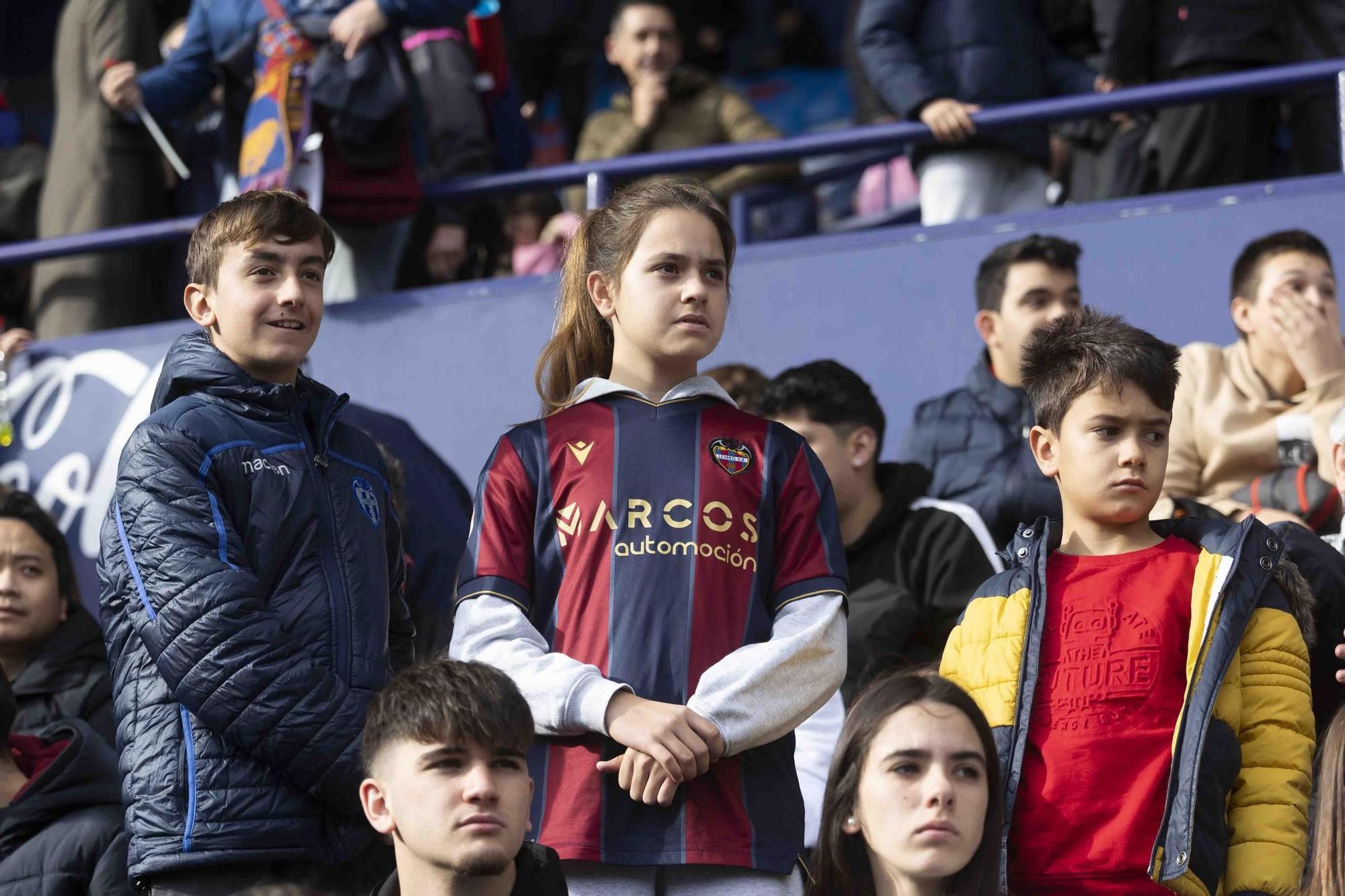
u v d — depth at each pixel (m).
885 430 10.13
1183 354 10.16
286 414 6.52
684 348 6.25
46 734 7.46
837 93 21.98
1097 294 10.62
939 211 11.67
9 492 8.93
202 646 5.96
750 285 11.17
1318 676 7.10
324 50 11.20
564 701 5.72
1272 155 12.78
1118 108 11.16
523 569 6.08
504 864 5.38
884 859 5.68
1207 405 9.82
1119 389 6.12
